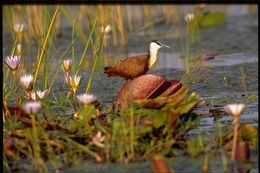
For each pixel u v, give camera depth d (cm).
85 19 1908
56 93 1357
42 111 1060
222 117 1107
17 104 1130
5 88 1140
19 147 923
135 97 1079
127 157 899
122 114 1002
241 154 878
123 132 915
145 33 2319
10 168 897
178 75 1583
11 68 1134
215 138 973
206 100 1262
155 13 2625
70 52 1797
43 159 917
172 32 2308
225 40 2102
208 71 1566
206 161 859
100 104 1166
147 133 934
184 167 870
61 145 922
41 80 1480
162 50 2017
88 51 1777
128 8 2333
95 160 902
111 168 870
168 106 973
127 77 1353
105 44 1880
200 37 2197
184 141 958
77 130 983
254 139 951
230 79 1455
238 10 2727
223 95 1304
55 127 973
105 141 913
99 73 1544
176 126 966
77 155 922
